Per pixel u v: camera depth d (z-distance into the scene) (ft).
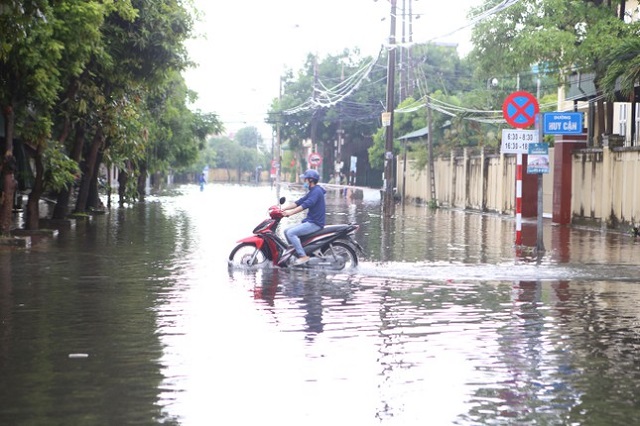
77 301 39.24
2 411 21.58
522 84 169.68
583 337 31.45
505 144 65.05
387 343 30.07
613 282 47.16
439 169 159.33
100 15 64.34
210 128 204.95
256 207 140.46
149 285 44.83
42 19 49.62
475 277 48.75
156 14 79.36
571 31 96.68
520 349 29.25
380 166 214.07
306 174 52.70
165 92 132.46
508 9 100.37
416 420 21.02
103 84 86.69
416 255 61.62
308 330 32.42
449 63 246.68
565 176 98.22
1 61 61.26
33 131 71.26
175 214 116.78
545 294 42.45
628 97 87.45
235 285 44.98
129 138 104.27
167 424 20.59
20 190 121.39
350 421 20.90
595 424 20.75
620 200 86.43
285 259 52.31
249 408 21.94
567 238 79.10
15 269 51.65
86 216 104.32
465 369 26.30
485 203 130.52
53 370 25.86
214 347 29.22
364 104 255.29
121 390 23.62
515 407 22.17
